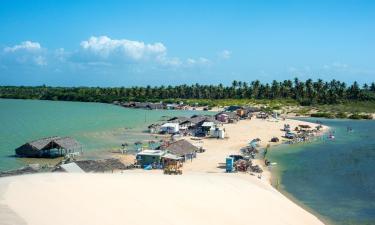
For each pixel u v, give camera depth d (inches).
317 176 2593.5
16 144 3604.8
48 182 1226.0
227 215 1331.2
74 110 7726.4
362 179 2519.7
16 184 1165.7
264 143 4025.6
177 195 1378.0
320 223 1620.3
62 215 1004.6
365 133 4972.9
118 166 2522.1
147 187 1382.9
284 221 1461.6
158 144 3757.4
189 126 4923.7
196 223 1187.9
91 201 1135.6
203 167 2714.1
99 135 4313.5
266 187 2031.3
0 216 926.4
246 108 7273.6
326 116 7239.2
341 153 3481.8
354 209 1921.8
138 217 1110.4
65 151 3196.4
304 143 4082.2
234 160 2871.6
